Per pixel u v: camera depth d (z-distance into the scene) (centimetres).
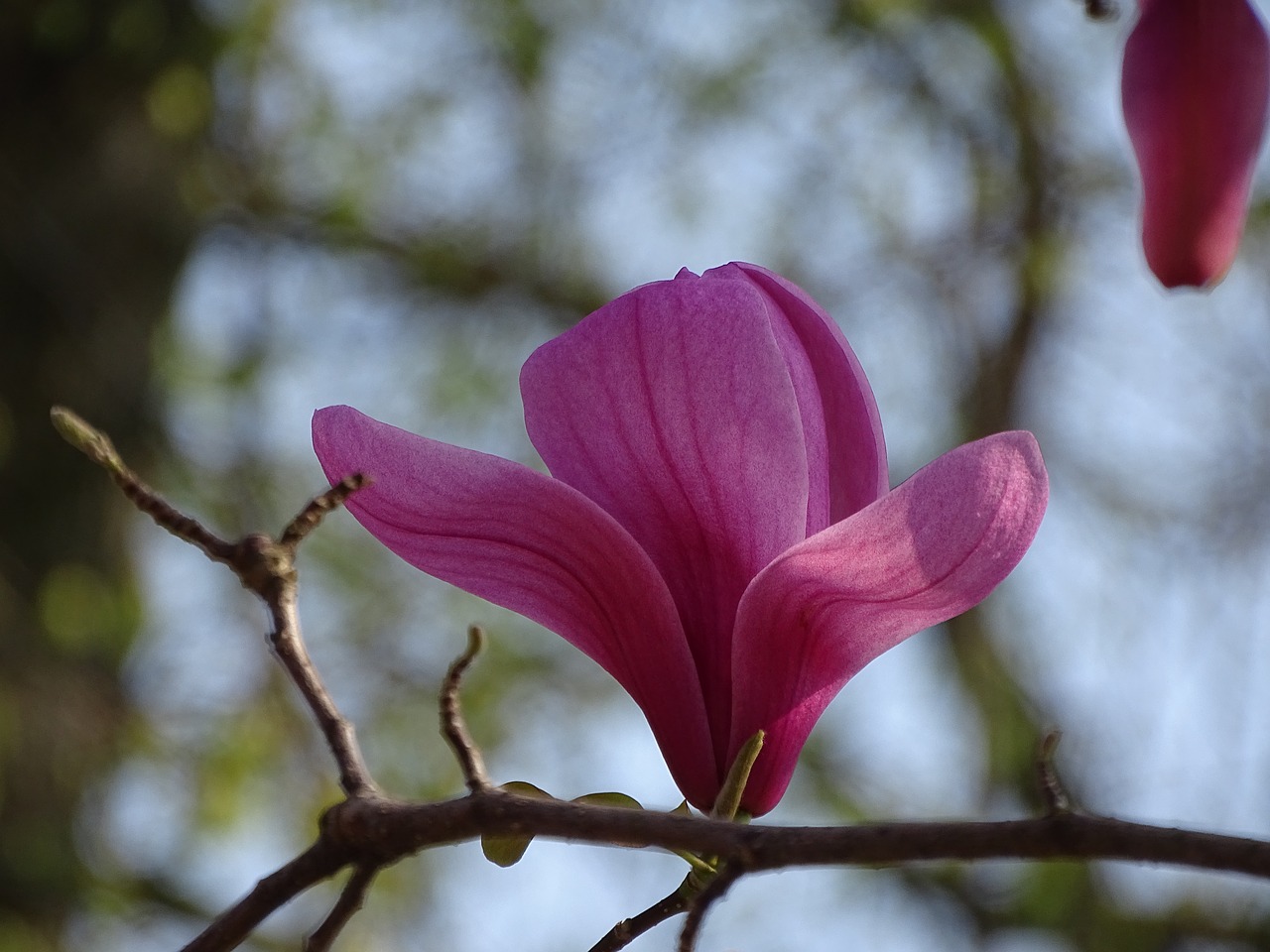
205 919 247
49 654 236
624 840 79
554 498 86
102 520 248
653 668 87
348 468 86
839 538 84
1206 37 86
